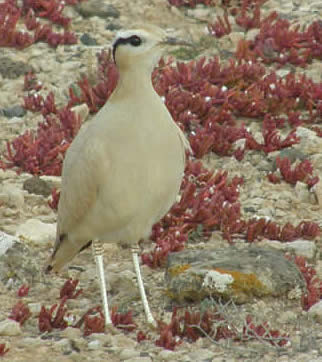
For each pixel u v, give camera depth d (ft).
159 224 41.47
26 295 35.68
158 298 35.60
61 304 33.12
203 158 49.34
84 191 32.01
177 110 52.29
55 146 49.21
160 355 30.53
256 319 33.09
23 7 65.36
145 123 31.07
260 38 61.26
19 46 61.05
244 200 44.93
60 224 34.14
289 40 60.18
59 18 64.49
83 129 33.22
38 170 47.70
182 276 34.65
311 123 53.21
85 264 39.24
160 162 31.24
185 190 42.60
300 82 54.90
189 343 31.76
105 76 56.90
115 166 31.09
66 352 30.99
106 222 32.58
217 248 37.91
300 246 39.47
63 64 59.26
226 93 53.83
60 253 35.29
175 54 60.70
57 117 53.31
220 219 42.01
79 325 32.94
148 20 65.92
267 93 54.95
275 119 52.60
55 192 44.01
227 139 50.24
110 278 36.76
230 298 34.01
